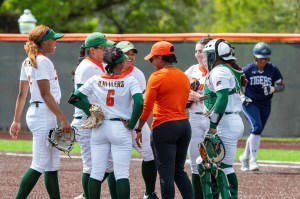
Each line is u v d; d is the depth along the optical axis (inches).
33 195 1316.4
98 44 1139.9
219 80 1061.8
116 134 1057.5
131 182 1464.1
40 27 1096.8
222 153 1062.4
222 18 5167.3
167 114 1072.2
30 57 1081.4
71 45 2390.5
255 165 1624.0
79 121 1162.6
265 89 1620.3
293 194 1346.0
